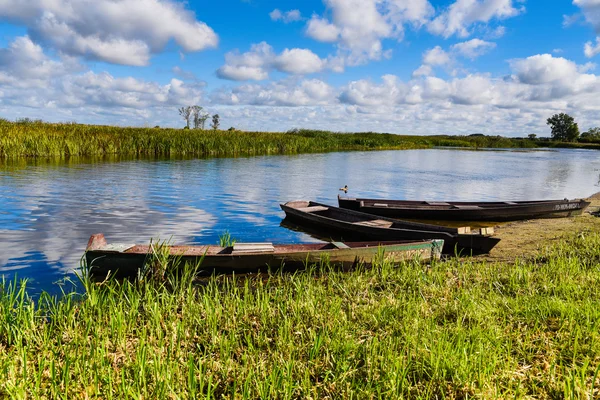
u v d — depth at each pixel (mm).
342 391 3740
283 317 5352
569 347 4406
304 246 8609
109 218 12141
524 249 9492
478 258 8867
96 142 30484
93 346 4387
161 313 5480
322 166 30438
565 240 10117
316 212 13250
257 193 17656
